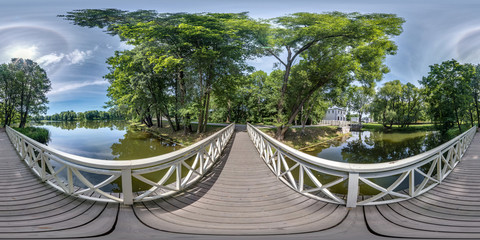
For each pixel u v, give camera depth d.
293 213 2.81
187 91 17.86
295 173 9.60
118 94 20.72
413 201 3.16
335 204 2.99
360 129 36.56
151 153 13.47
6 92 24.30
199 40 15.69
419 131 30.02
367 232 2.29
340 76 16.19
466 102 19.92
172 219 2.61
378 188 2.85
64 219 2.54
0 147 8.34
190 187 3.79
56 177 3.35
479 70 20.88
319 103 23.86
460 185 3.93
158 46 15.86
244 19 15.38
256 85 28.59
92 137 20.56
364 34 13.67
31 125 31.92
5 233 2.17
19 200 3.10
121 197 3.06
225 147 8.94
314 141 20.28
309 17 13.95
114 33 16.09
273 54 18.03
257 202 3.19
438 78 20.86
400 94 34.28
